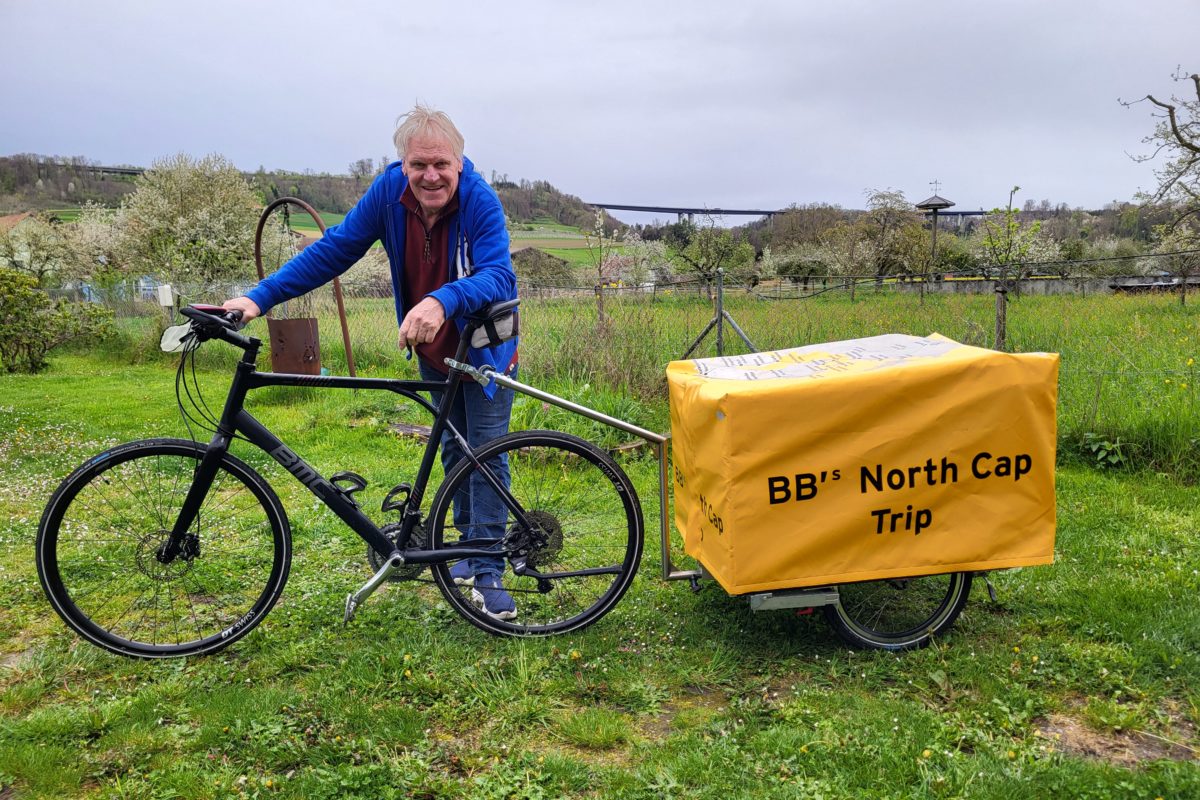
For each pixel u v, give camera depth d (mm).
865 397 2588
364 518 3012
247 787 2184
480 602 3080
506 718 2496
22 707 2598
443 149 2906
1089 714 2428
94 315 13648
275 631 3084
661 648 2922
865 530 2652
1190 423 4883
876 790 2113
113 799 2133
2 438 6543
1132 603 3080
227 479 3262
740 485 2586
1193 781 2053
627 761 2322
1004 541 2713
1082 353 6973
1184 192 16078
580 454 3102
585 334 7754
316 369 7855
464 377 3041
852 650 2863
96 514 3113
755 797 2104
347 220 3162
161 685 2697
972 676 2639
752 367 2988
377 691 2645
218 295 14211
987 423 2652
